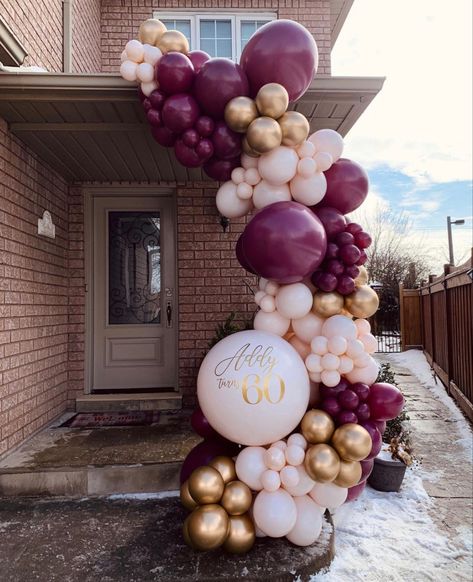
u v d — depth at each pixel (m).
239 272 5.04
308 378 2.55
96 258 5.14
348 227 2.71
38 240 4.14
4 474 3.15
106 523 2.83
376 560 2.75
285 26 2.62
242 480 2.45
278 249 2.40
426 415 5.80
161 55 2.71
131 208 5.21
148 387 5.15
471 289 5.40
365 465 2.63
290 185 2.67
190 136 2.61
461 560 2.77
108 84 3.09
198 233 5.04
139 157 4.23
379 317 14.44
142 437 3.88
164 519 2.88
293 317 2.62
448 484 3.86
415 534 3.06
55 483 3.19
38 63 3.98
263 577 2.30
